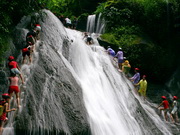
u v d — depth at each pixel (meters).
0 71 8.44
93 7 21.62
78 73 10.45
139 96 12.59
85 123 7.46
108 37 15.08
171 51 16.19
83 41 13.38
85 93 8.88
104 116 8.70
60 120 7.15
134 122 9.64
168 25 16.39
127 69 12.83
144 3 16.64
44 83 7.76
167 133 10.70
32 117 6.82
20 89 7.50
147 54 15.00
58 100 7.57
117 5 16.66
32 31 9.72
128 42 15.01
